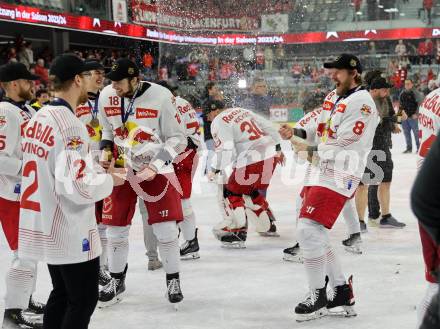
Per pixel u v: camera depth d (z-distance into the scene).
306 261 3.65
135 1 18.03
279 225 6.52
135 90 3.93
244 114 5.57
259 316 3.78
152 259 4.89
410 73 20.94
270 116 17.64
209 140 9.46
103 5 17.14
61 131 2.67
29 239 2.78
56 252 2.71
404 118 6.51
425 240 2.49
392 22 21.77
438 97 3.10
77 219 2.74
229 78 19.48
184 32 19.66
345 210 5.16
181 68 19.52
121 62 3.87
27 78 3.63
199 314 3.83
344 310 3.73
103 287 4.07
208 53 20.00
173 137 3.99
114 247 4.01
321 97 5.42
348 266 4.84
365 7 21.89
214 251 5.48
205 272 4.79
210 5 19.91
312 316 3.69
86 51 19.12
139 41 20.50
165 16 19.17
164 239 3.93
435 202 1.47
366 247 5.46
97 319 3.78
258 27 20.59
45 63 17.58
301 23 21.94
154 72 19.52
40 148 2.71
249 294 4.21
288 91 19.86
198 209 7.57
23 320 3.54
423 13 21.55
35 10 14.73
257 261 5.09
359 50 22.19
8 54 15.55
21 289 3.52
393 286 4.30
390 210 7.13
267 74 20.52
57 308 2.89
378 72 6.04
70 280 2.77
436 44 21.33
